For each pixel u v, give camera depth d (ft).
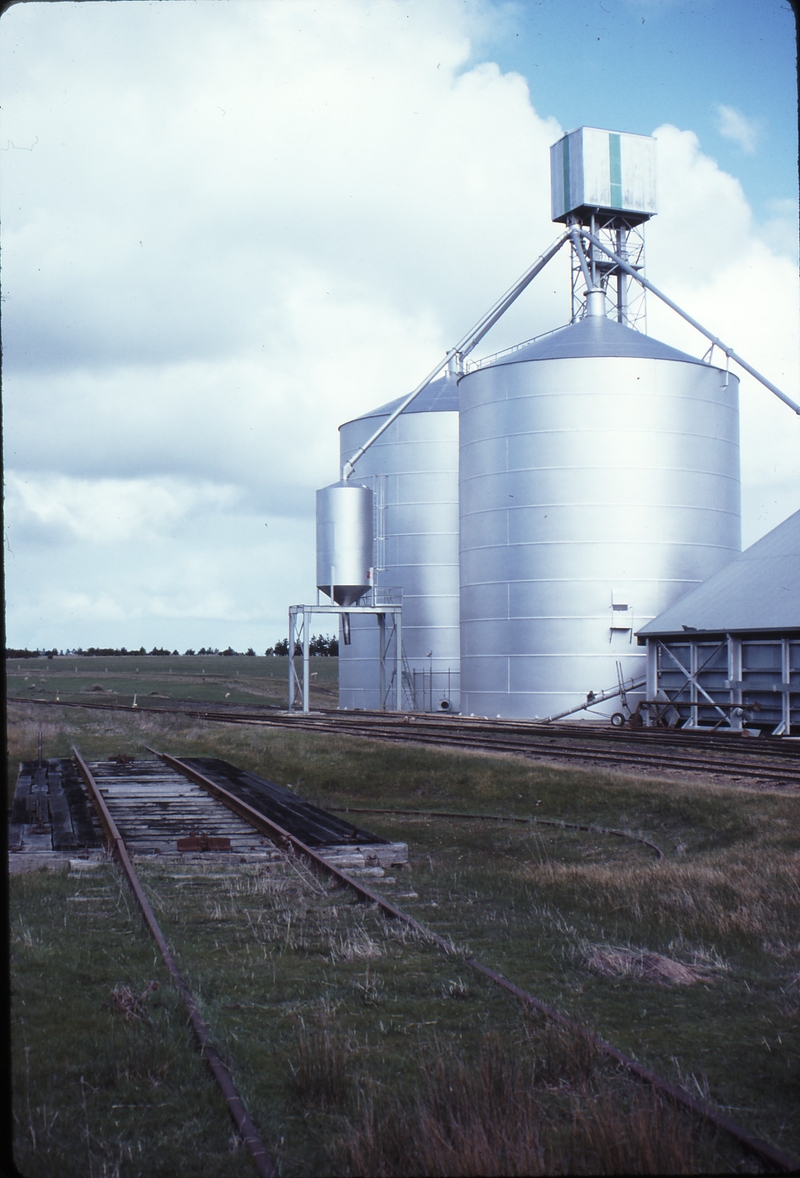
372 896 38.52
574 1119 19.11
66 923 34.58
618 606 168.14
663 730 133.69
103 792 73.15
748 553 148.46
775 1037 24.04
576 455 170.60
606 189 192.03
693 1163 17.71
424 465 216.74
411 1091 20.70
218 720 157.17
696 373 174.81
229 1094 20.18
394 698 216.95
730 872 44.09
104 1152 18.24
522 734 126.31
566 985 28.50
